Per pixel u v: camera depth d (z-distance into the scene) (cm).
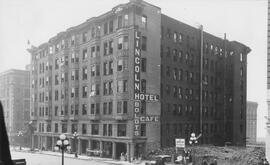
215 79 6019
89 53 4909
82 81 5031
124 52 4212
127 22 4294
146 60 4334
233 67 6178
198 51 5622
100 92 4653
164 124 4753
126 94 4162
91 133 4756
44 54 6097
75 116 5084
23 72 6106
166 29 4959
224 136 5975
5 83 5800
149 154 4125
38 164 3612
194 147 4225
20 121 5884
